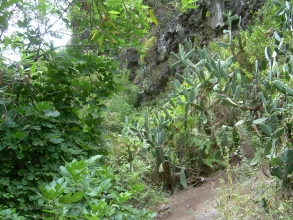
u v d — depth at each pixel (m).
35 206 2.20
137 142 4.50
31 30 2.72
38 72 2.72
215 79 3.40
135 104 9.44
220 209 2.62
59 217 1.68
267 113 2.51
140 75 9.89
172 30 9.13
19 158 2.24
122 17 2.83
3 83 2.48
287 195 2.40
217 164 4.27
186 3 2.67
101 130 2.93
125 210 2.03
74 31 2.86
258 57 4.39
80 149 2.68
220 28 7.53
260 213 2.54
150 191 3.90
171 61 9.00
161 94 8.80
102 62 2.87
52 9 2.71
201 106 3.49
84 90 2.91
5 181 2.17
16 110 2.38
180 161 4.30
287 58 2.71
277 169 2.32
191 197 3.76
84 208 1.77
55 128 2.59
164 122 3.89
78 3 2.62
